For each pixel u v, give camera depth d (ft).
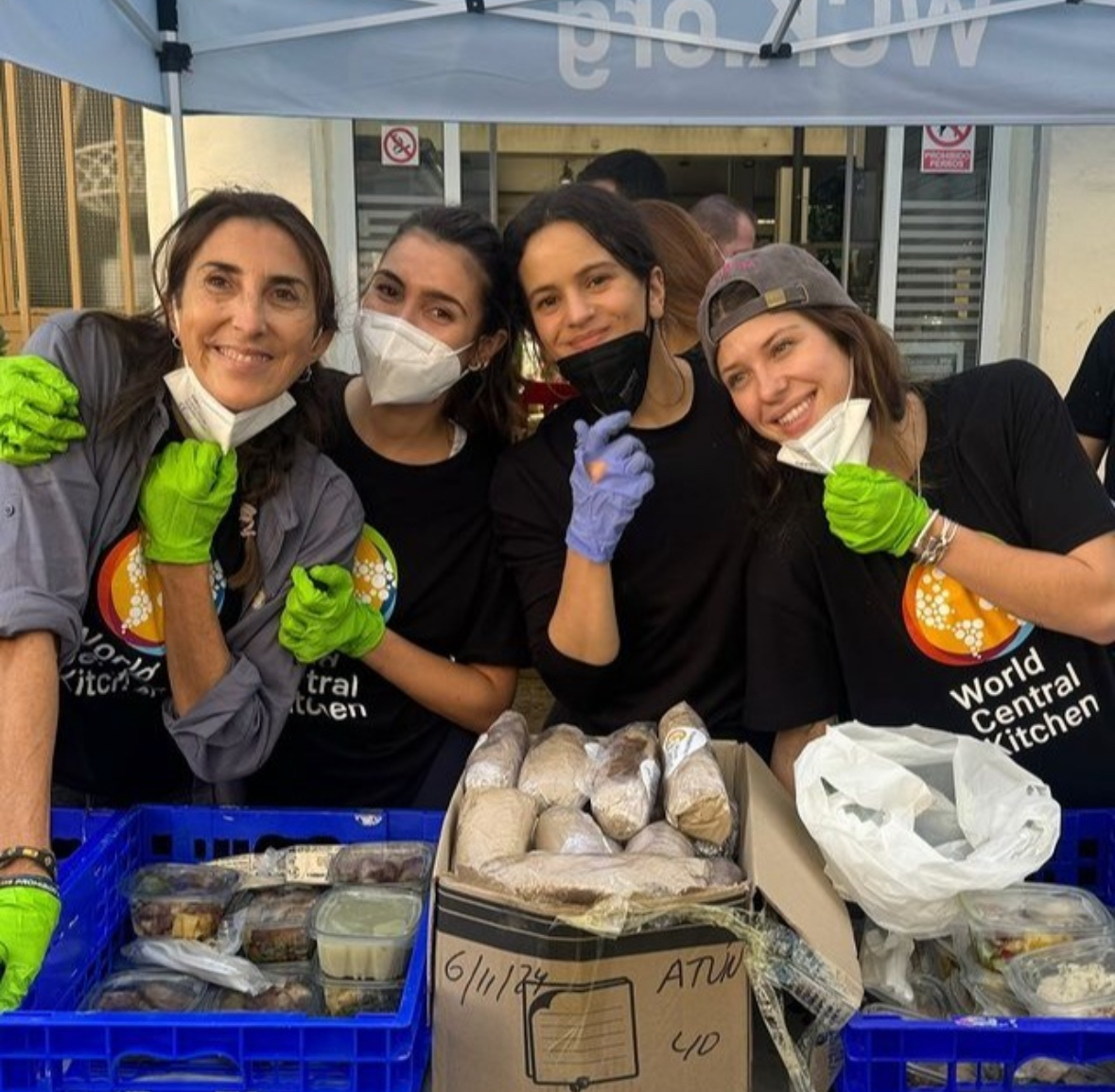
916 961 4.76
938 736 5.07
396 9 11.49
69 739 5.93
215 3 11.29
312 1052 3.68
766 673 5.65
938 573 5.42
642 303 5.99
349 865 5.11
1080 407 10.28
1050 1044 3.79
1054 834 4.46
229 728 5.53
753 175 19.16
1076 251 16.98
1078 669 5.49
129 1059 3.89
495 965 3.83
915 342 18.30
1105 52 11.64
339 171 17.29
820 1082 4.07
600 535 5.64
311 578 5.63
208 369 5.18
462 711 6.48
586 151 18.67
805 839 4.76
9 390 4.86
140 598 5.56
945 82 11.75
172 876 5.13
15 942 4.01
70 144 18.28
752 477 5.81
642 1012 3.83
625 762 4.89
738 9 11.48
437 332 6.23
